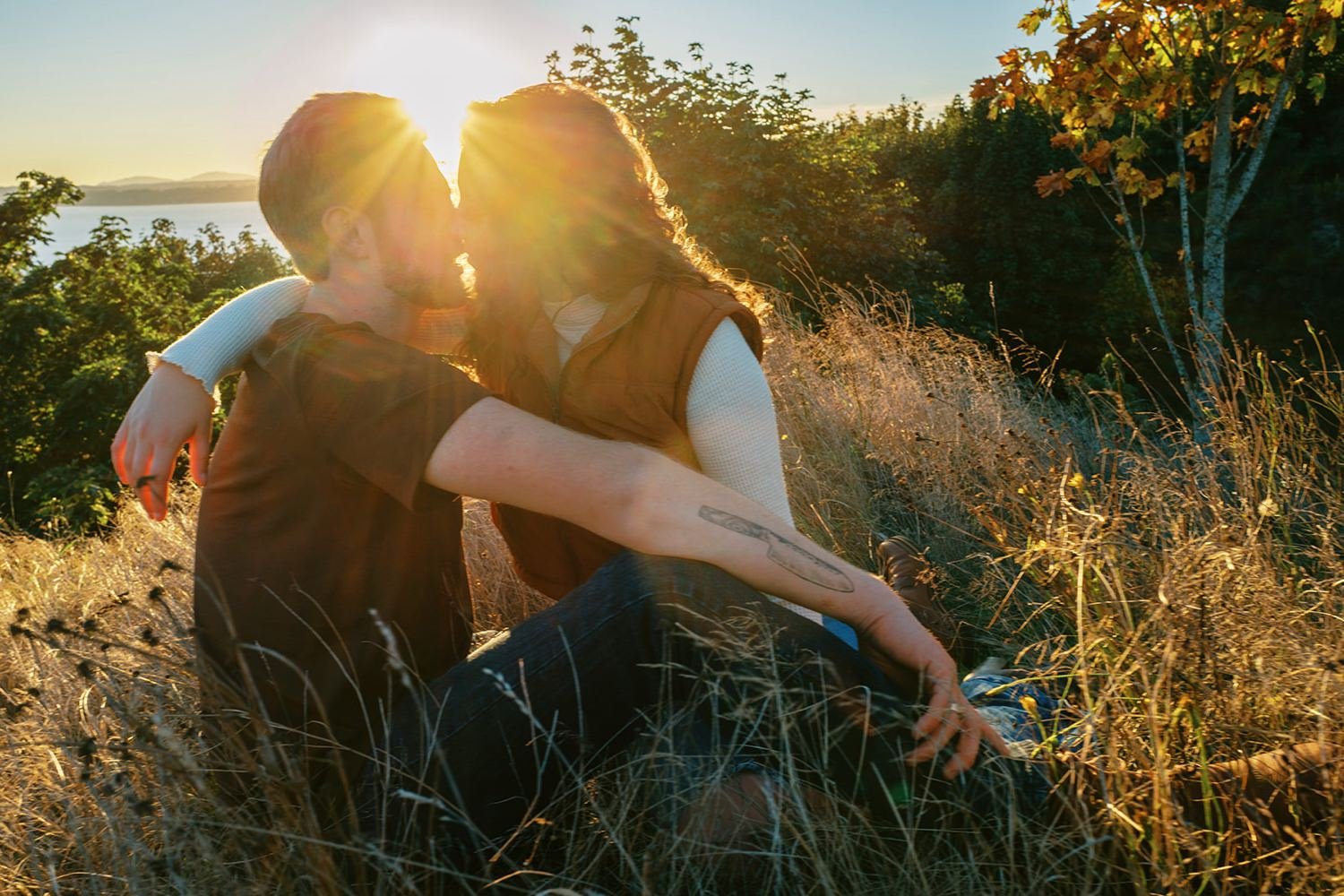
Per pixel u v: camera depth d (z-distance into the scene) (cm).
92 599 226
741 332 152
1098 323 3359
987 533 254
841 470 308
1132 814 117
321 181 140
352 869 118
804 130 1762
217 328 153
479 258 155
